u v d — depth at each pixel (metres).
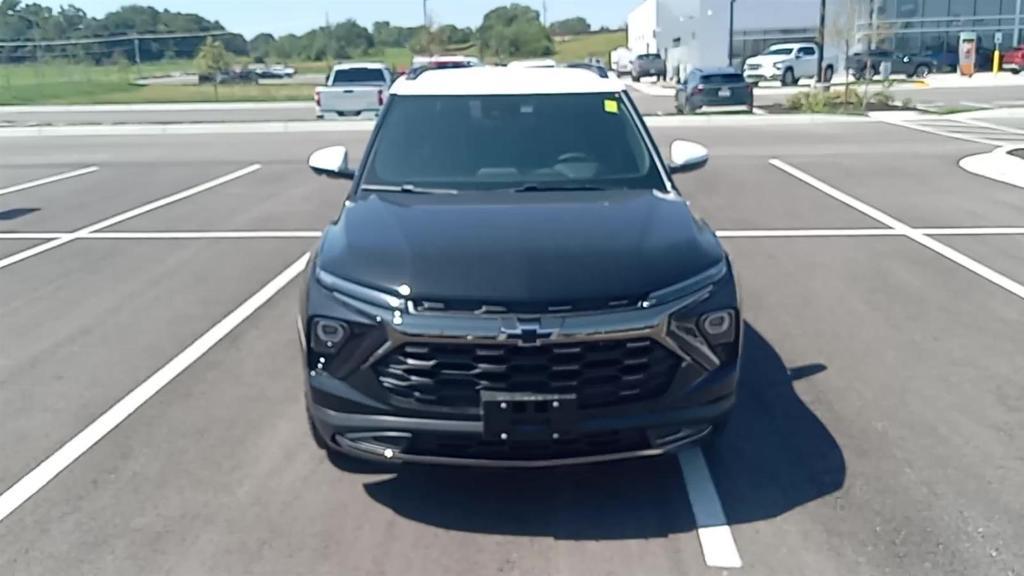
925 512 4.43
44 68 53.66
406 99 6.02
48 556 4.14
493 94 6.01
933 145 18.80
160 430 5.41
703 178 14.97
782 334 7.01
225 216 12.12
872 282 8.48
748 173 15.42
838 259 9.37
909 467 4.87
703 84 28.91
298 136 23.30
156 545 4.21
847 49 34.22
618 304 4.11
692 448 4.83
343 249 4.54
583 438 4.12
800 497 4.59
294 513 4.48
